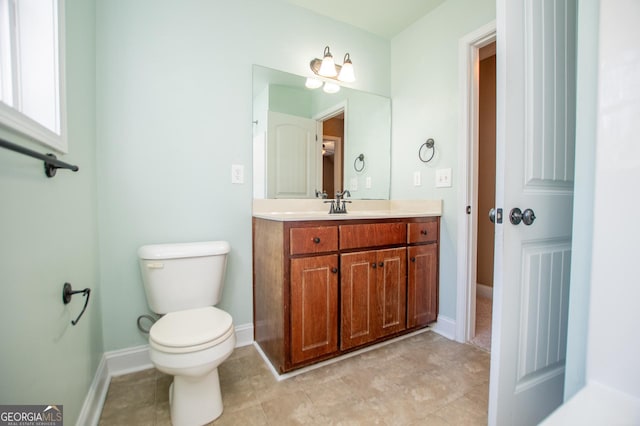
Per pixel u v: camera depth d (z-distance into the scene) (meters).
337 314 1.63
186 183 1.70
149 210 1.61
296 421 1.22
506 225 1.00
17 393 0.68
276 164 2.01
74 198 1.11
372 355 1.75
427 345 1.88
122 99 1.53
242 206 1.88
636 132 0.66
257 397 1.37
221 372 1.57
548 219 1.13
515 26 0.99
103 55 1.48
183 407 1.18
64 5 1.00
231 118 1.83
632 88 0.67
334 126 2.24
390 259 1.82
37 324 0.78
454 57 1.95
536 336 1.12
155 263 1.43
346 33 2.26
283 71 2.00
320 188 2.20
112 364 1.54
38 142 0.79
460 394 1.39
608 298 0.70
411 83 2.29
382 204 2.46
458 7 1.92
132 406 1.30
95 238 1.41
